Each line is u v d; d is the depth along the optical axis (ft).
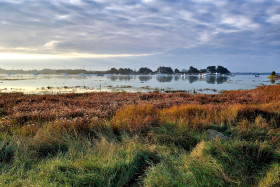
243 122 20.08
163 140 16.24
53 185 9.24
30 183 9.60
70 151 13.52
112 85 150.41
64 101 46.52
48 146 14.98
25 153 13.37
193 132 17.83
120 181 10.16
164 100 47.34
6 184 9.61
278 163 11.05
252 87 133.49
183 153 13.29
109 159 11.71
